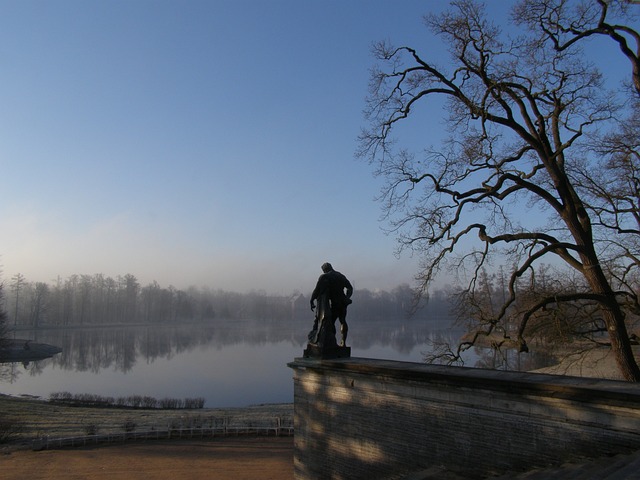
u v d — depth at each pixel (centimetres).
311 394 1506
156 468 2359
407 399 1233
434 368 1262
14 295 17625
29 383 5994
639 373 1723
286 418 3341
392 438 1259
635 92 1872
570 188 1923
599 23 1772
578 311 2002
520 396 1029
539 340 2322
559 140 1992
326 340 1524
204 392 5394
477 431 1096
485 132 1948
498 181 1906
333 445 1416
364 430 1330
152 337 13362
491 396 1077
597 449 920
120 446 2759
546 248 1803
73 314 18362
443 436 1155
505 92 1942
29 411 3956
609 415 909
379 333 13312
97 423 3528
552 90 2030
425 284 2095
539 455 998
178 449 2686
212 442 2823
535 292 2031
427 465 1180
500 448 1055
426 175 2100
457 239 2014
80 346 10506
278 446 2723
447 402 1152
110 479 2212
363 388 1339
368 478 1309
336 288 1575
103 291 19925
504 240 1916
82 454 2608
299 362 1541
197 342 11819
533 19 1944
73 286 18775
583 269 1861
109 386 5762
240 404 4784
